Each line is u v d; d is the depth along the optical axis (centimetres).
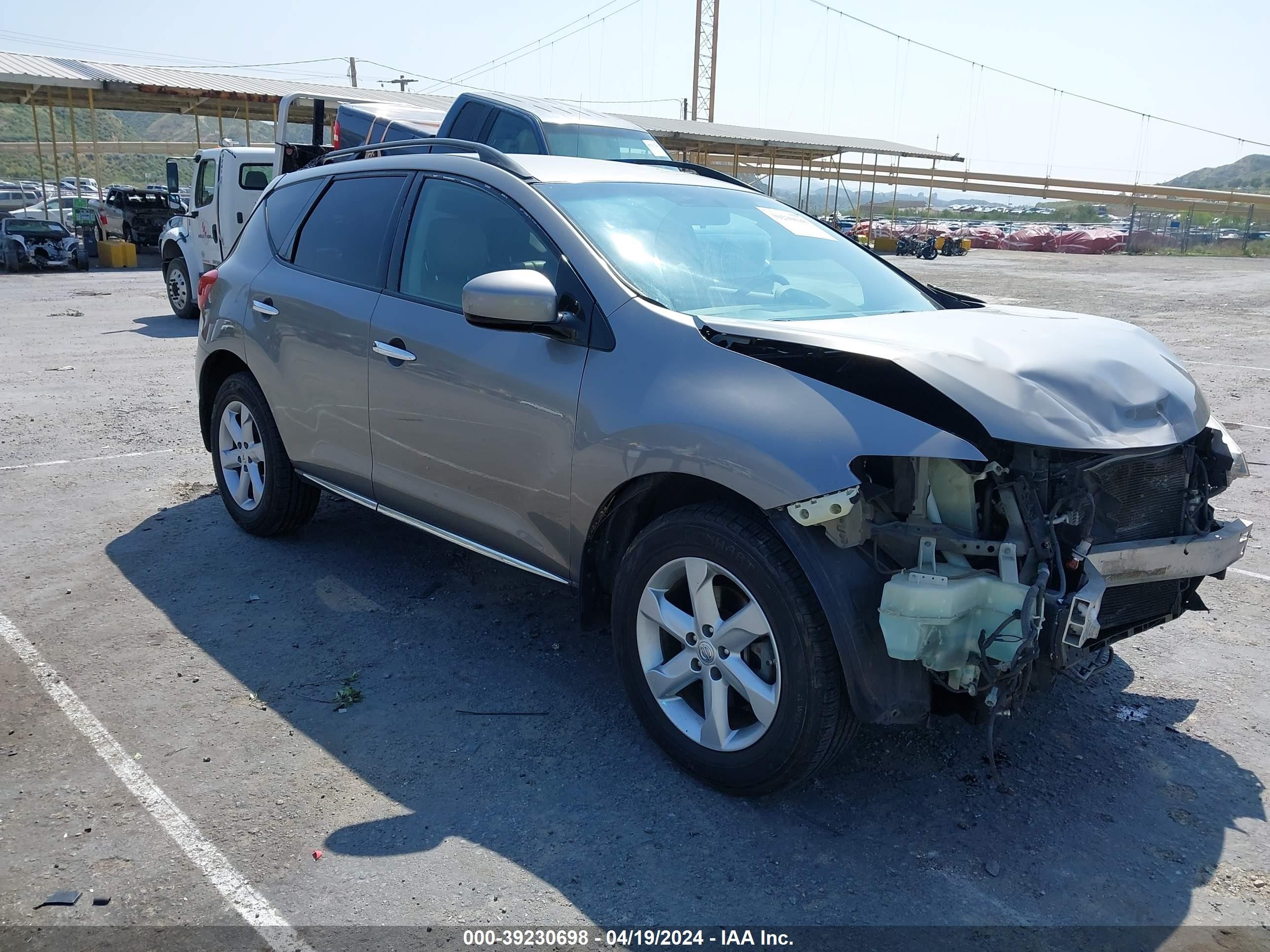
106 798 290
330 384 422
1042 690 271
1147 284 2445
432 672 373
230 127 7481
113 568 467
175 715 338
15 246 2266
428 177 405
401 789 299
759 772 284
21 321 1388
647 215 370
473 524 370
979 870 268
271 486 479
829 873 265
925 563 264
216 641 394
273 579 457
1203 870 270
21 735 323
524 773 309
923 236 4166
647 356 306
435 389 368
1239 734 340
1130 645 410
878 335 295
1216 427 328
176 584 450
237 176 1284
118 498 571
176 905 247
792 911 251
